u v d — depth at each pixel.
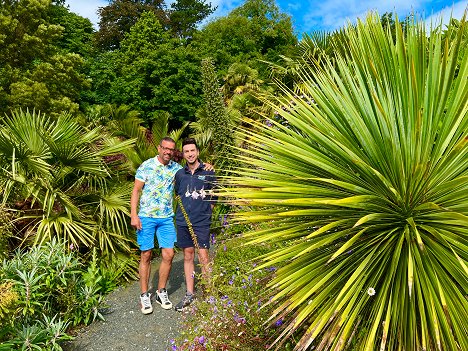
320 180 2.23
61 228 4.85
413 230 2.11
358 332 2.18
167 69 20.88
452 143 2.33
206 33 30.66
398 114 2.40
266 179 2.56
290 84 7.25
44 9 14.12
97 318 4.09
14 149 4.92
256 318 2.66
